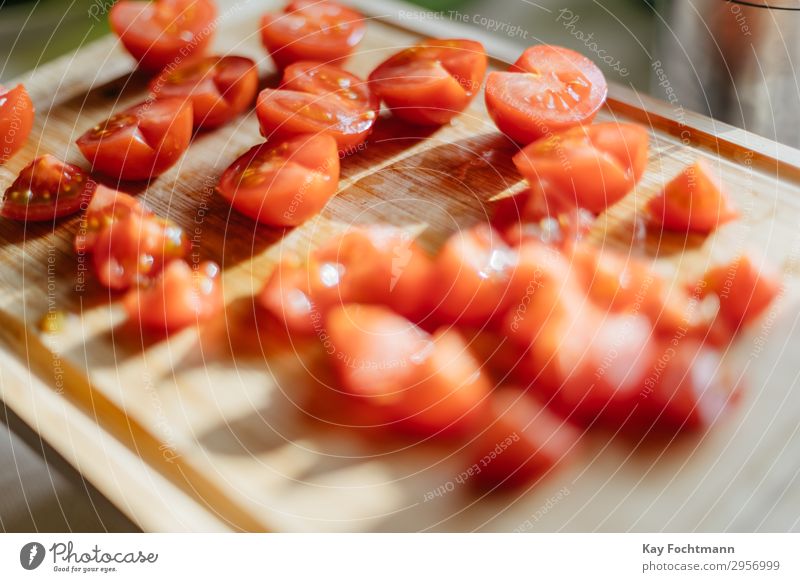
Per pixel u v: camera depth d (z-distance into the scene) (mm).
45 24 499
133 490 312
